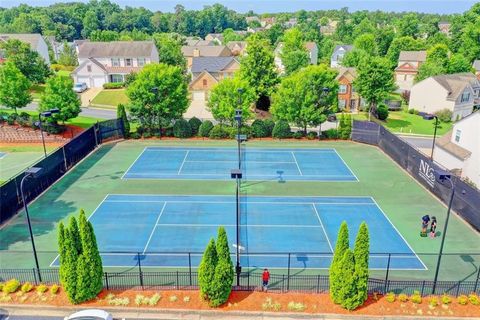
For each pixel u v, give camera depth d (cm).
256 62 5822
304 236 2372
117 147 4153
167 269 2028
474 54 9700
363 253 1638
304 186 3144
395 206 2794
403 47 10044
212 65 7506
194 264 2078
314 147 4219
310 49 10738
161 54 8250
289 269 1920
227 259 1684
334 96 4412
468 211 2544
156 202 2834
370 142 4291
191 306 1722
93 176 3328
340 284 1666
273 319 1669
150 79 4259
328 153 4012
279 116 4503
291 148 4178
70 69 9244
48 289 1814
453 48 10619
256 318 1673
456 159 3412
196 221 2556
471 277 1959
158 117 4425
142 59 7706
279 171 3488
